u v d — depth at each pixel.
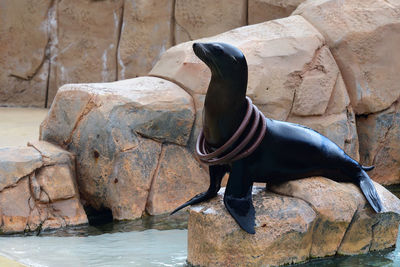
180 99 16.95
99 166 16.25
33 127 22.92
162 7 25.62
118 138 16.02
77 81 27.50
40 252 12.66
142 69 26.30
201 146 11.94
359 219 12.38
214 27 24.73
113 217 16.12
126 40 26.34
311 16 19.62
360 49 19.03
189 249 11.81
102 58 27.03
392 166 19.78
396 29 19.36
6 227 14.53
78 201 15.77
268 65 17.78
